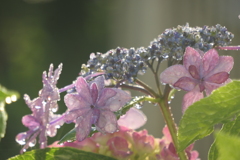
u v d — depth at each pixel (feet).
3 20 13.94
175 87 2.30
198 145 6.47
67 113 2.27
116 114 2.28
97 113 2.26
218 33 2.40
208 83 2.30
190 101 2.32
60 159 2.30
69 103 2.27
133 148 2.42
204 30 2.39
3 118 2.00
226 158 1.57
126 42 11.70
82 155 2.31
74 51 13.42
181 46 2.34
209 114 2.18
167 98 2.39
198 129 2.19
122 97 2.26
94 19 14.12
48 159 2.30
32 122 2.33
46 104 2.31
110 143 2.41
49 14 14.42
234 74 6.84
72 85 2.39
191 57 2.30
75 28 14.08
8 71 12.34
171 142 2.42
